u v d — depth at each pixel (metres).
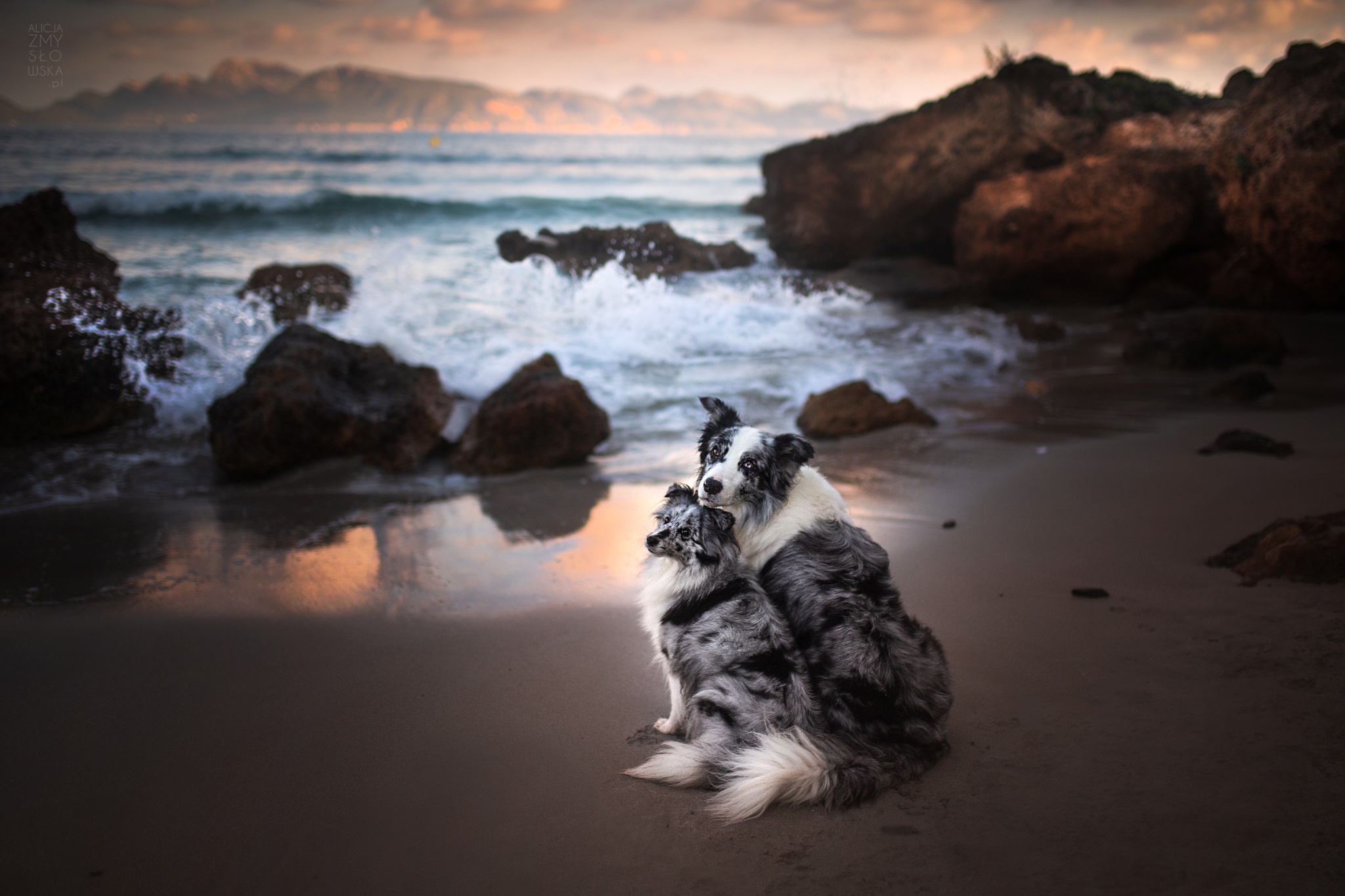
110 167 41.16
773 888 2.64
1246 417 8.94
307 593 5.29
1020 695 3.81
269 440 7.56
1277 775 3.04
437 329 12.45
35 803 3.20
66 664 4.37
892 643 3.28
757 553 3.68
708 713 3.26
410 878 2.76
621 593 5.25
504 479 7.69
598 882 2.71
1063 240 16.11
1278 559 4.86
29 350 8.38
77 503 7.02
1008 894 2.55
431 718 3.81
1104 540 5.75
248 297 12.05
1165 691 3.73
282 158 50.94
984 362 12.06
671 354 12.10
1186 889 2.50
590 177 42.34
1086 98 17.83
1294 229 13.06
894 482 7.21
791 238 19.23
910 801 3.08
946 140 17.45
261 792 3.26
